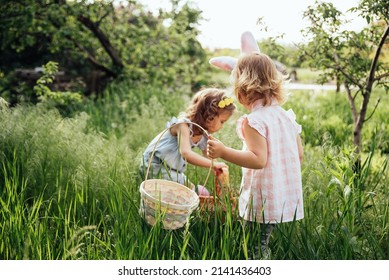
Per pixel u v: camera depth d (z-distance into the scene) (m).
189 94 10.79
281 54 6.34
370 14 5.16
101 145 5.13
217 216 3.86
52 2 9.45
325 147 5.04
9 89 9.52
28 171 4.61
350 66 5.78
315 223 3.94
